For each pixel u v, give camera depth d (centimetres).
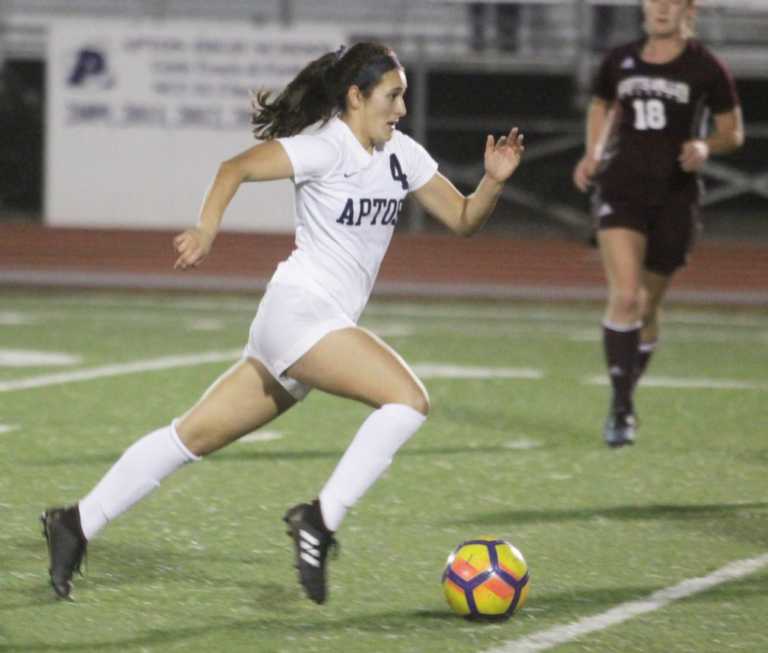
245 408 2077
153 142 7738
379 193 2075
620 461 3281
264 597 2152
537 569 2333
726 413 3988
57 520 2080
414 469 3138
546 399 4169
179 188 7762
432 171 2167
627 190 3400
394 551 2434
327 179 2041
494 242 8012
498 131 8669
